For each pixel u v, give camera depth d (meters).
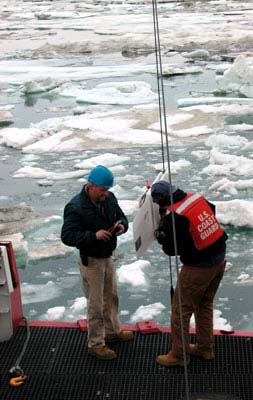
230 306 8.03
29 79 27.06
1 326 5.90
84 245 5.18
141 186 12.91
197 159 14.69
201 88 24.09
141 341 5.84
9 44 40.66
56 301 8.38
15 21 56.94
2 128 18.52
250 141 16.02
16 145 16.52
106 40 38.84
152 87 24.69
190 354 5.58
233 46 35.09
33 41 41.59
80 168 14.38
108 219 5.32
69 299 8.42
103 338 5.58
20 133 17.33
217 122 18.19
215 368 5.44
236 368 5.43
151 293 8.45
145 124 18.19
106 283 5.55
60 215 11.48
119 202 11.78
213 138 15.89
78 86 25.36
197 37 38.31
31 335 5.97
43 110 21.27
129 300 8.29
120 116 19.19
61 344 5.82
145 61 31.78
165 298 8.30
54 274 9.19
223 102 21.03
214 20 48.03
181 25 45.12
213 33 39.78
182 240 5.01
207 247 5.05
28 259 9.70
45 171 14.25
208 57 31.73
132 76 27.44
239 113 19.22
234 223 10.35
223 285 8.59
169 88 24.33
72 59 33.91
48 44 37.47
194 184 12.84
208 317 5.44
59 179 13.67
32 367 5.52
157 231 5.02
